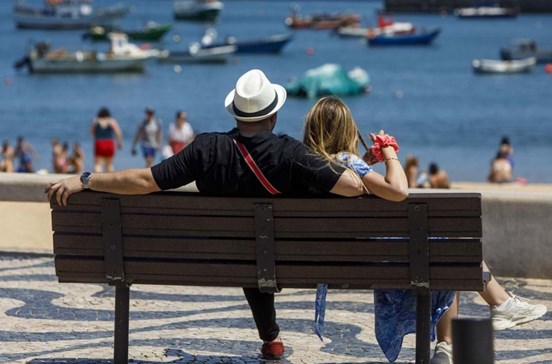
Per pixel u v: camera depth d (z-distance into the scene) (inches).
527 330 657.6
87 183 544.1
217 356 606.9
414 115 6225.4
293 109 6520.7
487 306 726.5
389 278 531.5
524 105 6692.9
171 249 545.3
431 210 520.4
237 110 541.0
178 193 541.6
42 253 877.2
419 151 4707.2
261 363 593.6
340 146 551.8
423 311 534.9
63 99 6870.1
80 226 551.2
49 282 789.2
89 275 555.8
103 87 7642.7
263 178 531.5
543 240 772.6
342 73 7204.7
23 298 740.7
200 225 540.7
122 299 562.6
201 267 544.7
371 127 5738.2
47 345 625.9
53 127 5551.2
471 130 5511.8
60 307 717.3
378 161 559.5
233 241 540.1
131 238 547.2
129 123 5792.3
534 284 764.0
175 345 629.0
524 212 773.3
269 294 591.5
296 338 646.5
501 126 5679.1
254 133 540.7
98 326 671.1
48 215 1053.2
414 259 525.3
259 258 537.6
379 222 525.7
